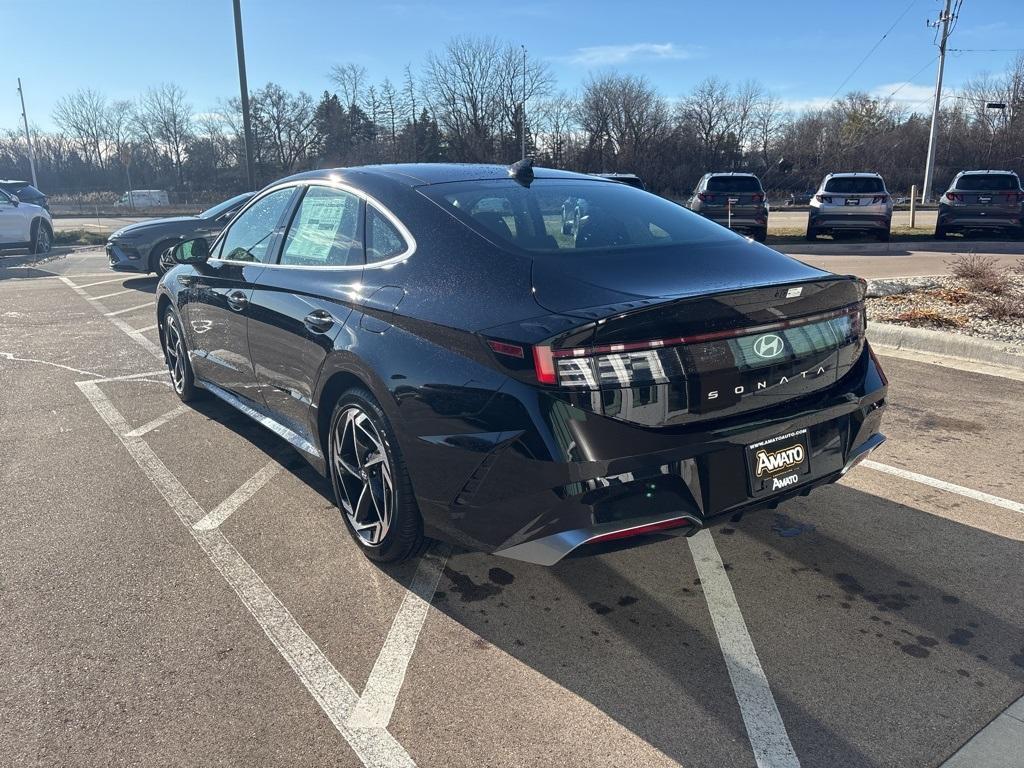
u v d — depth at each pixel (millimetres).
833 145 68188
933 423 4914
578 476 2371
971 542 3408
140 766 2133
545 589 3072
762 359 2600
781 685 2475
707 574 3178
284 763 2145
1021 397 5418
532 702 2400
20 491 3990
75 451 4582
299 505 3838
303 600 2979
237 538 3486
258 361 3982
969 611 2887
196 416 5254
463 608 2938
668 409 2428
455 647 2688
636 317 2342
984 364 6336
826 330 2811
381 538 3121
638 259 2840
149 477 4191
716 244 3141
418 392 2713
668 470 2457
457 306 2705
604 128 62188
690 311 2432
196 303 4773
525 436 2414
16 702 2393
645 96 61594
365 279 3172
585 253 2846
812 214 16906
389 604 2957
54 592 3021
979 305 8289
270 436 4863
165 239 10891
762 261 3021
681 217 3445
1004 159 58656
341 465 3334
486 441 2506
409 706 2381
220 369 4582
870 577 3135
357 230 3377
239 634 2752
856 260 14094
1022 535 3465
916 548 3361
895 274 11859
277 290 3723
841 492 3941
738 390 2557
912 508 3746
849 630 2773
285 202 4035
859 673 2531
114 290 11203
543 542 2482
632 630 2789
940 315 7676
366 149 65062
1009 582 3082
